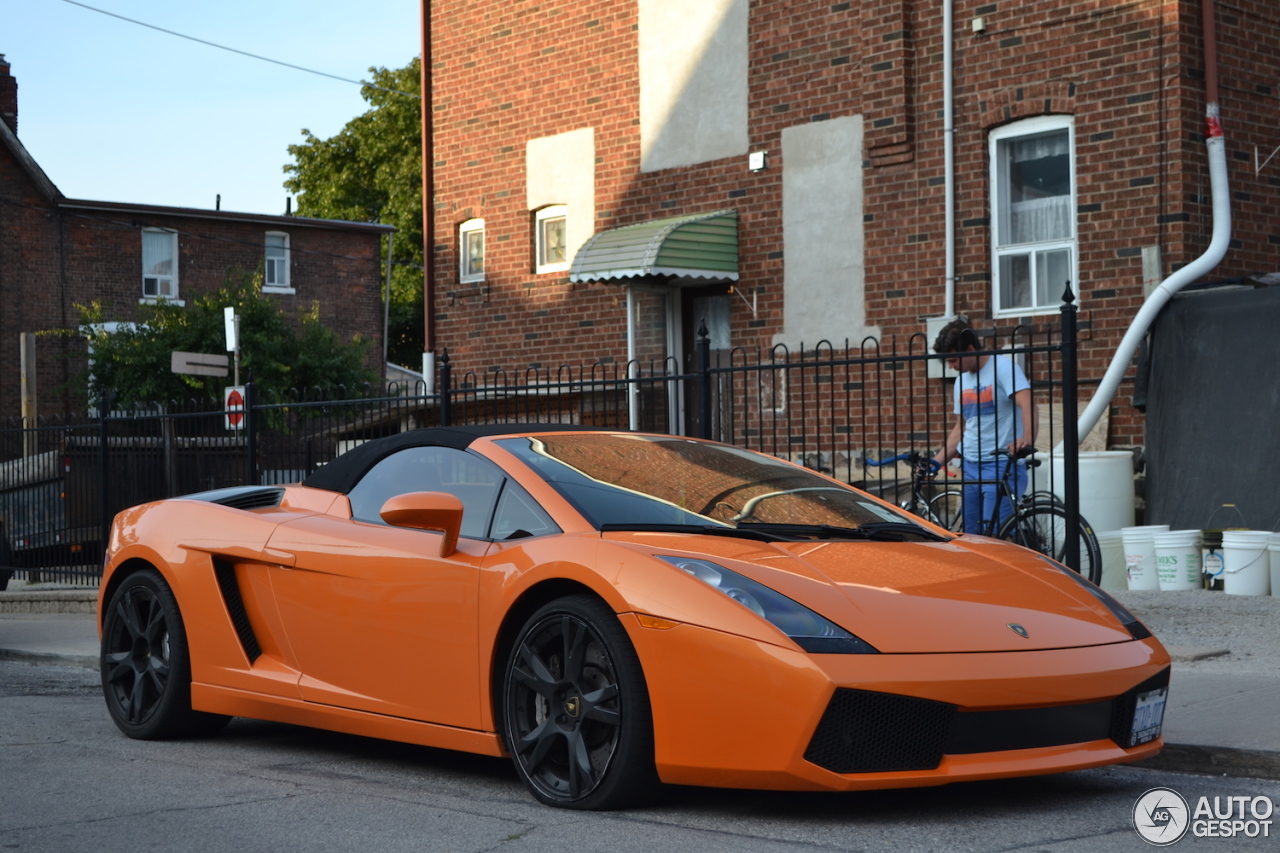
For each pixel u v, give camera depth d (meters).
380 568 4.62
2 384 27.69
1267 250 11.11
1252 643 6.55
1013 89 11.51
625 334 14.52
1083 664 3.82
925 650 3.65
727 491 4.70
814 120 12.85
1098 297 11.01
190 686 5.34
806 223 12.91
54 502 13.17
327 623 4.80
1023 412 7.61
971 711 3.64
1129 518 9.64
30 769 4.88
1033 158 11.52
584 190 14.87
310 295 32.12
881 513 4.89
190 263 30.28
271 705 5.00
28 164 27.72
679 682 3.74
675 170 14.02
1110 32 10.95
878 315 12.38
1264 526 8.98
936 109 11.99
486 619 4.24
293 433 10.34
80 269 28.72
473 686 4.29
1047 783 4.36
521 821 3.89
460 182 16.20
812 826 3.78
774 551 4.13
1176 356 9.77
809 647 3.60
